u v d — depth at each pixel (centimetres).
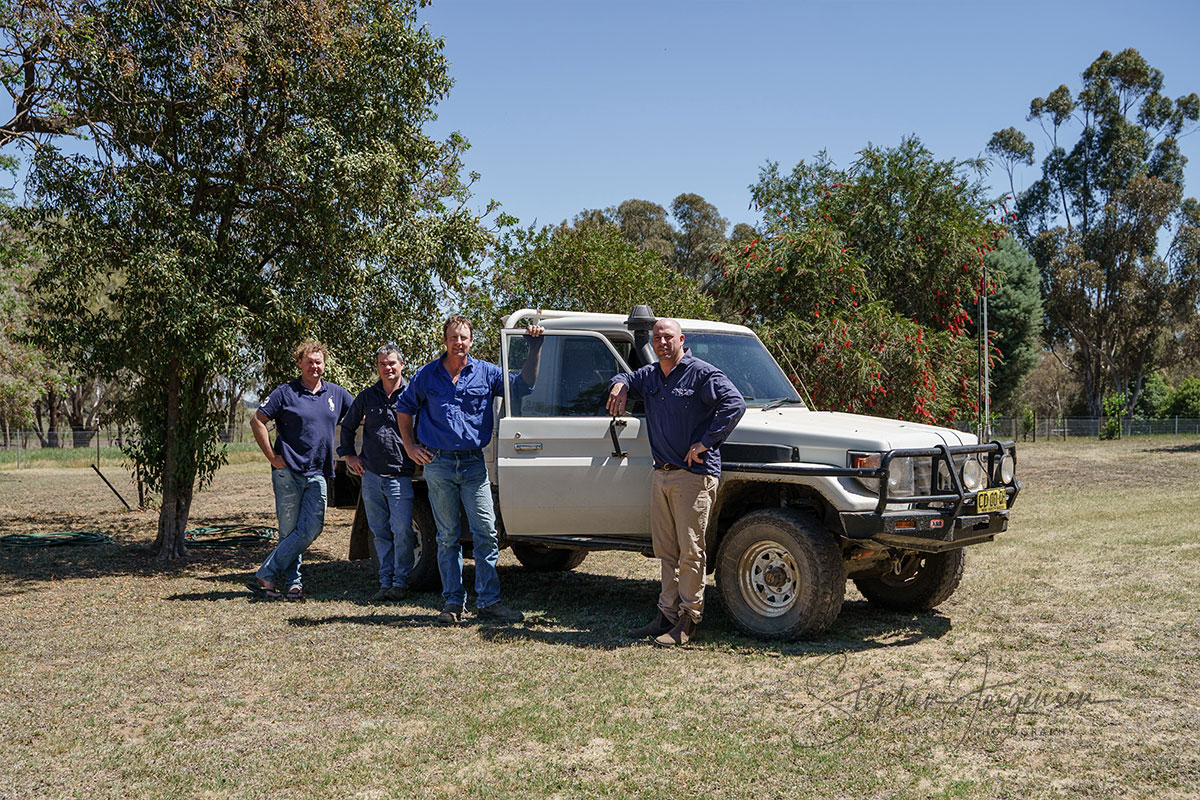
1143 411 6275
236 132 929
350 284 988
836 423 596
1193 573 747
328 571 871
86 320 930
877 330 1124
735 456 591
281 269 959
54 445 3606
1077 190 5959
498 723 416
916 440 560
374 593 748
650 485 612
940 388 1185
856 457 543
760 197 1506
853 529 543
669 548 575
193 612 664
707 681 481
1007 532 1015
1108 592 688
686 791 342
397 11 1043
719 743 389
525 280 1424
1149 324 5541
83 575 853
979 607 657
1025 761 369
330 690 468
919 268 1360
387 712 434
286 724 419
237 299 930
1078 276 5456
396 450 714
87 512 1496
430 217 1070
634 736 399
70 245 886
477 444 618
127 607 686
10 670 508
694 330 691
